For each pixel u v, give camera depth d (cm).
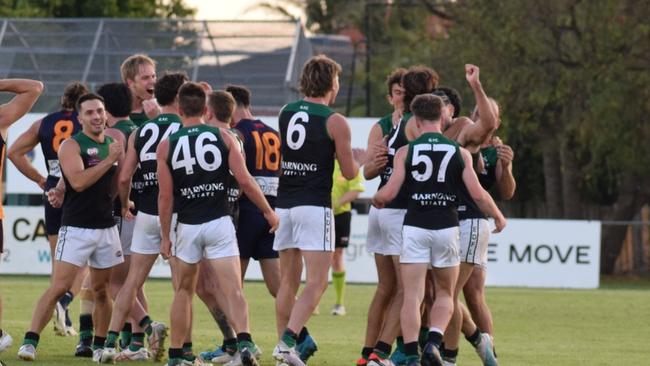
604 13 11019
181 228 3575
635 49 11094
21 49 11025
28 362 3806
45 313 3847
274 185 4259
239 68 11044
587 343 5003
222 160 3556
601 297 7850
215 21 11275
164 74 3947
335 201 6222
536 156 13450
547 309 6800
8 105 3844
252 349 3588
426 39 14088
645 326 5862
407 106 3869
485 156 3897
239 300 3578
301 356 3731
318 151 3688
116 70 11006
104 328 3941
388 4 13525
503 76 11381
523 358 4366
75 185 3756
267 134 4256
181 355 3622
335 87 3744
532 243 9156
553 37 11294
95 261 3888
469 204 3722
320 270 3681
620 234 11731
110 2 15512
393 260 3791
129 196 4112
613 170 12212
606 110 10925
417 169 3531
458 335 3756
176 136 3562
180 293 3622
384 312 3884
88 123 3816
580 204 12938
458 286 3734
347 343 4769
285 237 3756
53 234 4334
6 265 9081
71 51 11038
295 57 11050
